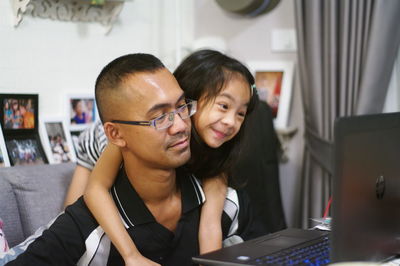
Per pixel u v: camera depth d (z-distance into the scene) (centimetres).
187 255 128
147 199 125
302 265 100
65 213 125
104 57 255
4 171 190
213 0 305
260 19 293
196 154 135
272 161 263
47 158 224
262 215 253
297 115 288
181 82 133
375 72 234
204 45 288
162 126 112
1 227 164
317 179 257
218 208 133
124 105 113
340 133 89
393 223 104
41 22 229
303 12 257
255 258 103
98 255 121
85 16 244
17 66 221
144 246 124
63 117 235
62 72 237
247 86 134
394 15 231
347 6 238
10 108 214
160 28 284
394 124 103
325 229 133
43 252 114
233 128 132
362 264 81
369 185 96
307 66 256
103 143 175
